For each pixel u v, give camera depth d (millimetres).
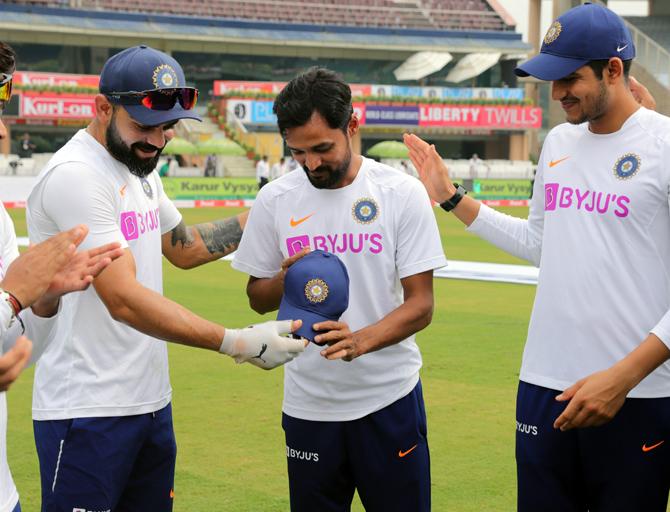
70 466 3096
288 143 2949
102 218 3039
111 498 3131
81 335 3100
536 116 40312
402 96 38062
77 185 3010
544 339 3113
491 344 7980
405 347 3240
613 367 2738
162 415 3283
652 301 2939
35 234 3146
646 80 39188
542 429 3123
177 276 12727
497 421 5688
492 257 15625
